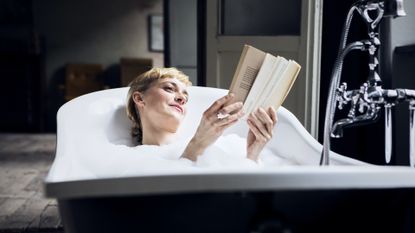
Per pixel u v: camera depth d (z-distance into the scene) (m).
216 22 2.04
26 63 5.21
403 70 1.44
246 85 1.09
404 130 1.43
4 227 1.73
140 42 5.90
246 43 1.97
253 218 0.74
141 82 1.38
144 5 5.86
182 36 3.14
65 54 5.77
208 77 2.07
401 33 1.44
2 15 5.46
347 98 1.03
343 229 0.81
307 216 0.76
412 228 1.03
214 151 1.19
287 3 2.07
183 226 0.76
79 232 0.81
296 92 1.86
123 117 1.52
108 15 5.81
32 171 2.85
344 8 1.74
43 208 1.99
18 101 5.23
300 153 1.35
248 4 2.10
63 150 1.10
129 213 0.76
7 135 4.96
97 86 5.72
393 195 0.81
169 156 1.28
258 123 1.11
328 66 1.86
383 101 0.97
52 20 5.70
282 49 1.88
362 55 1.62
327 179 0.62
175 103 1.34
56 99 5.77
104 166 1.15
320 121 1.92
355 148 1.73
